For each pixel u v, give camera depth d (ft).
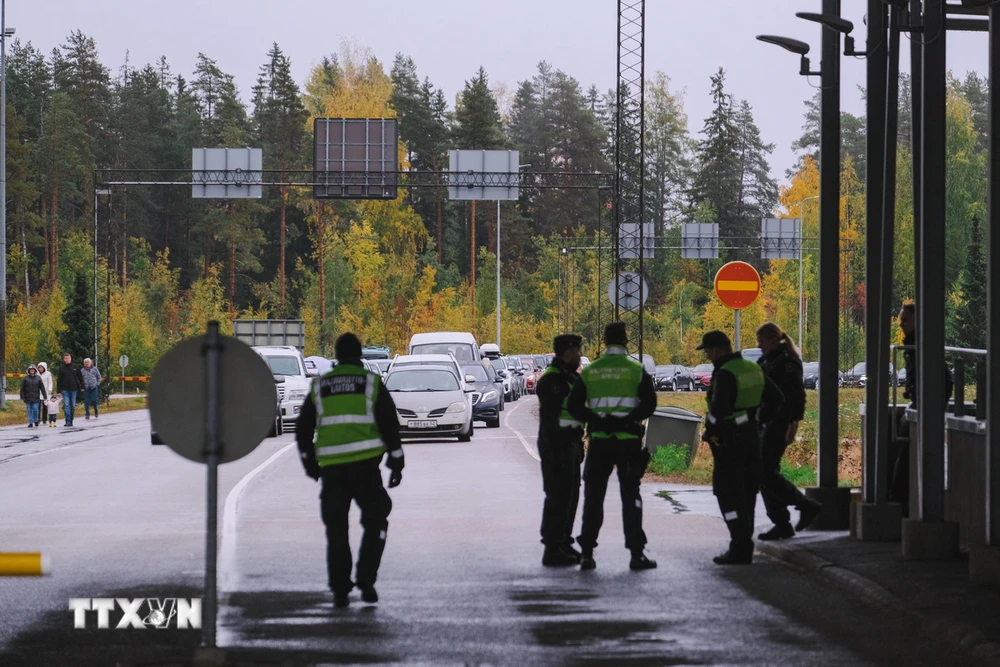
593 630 79.97
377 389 91.35
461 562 109.40
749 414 106.73
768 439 116.78
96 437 298.15
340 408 90.63
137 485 182.39
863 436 119.03
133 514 148.25
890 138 114.42
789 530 117.60
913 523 101.30
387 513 91.30
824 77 125.80
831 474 124.47
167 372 68.64
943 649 73.92
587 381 105.19
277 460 224.33
